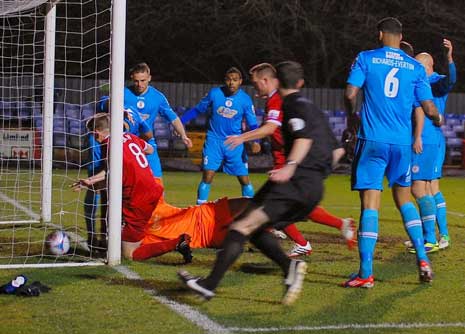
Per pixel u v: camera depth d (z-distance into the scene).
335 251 17.80
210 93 22.77
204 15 62.22
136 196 15.62
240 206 16.14
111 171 15.29
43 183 21.83
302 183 11.20
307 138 11.19
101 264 15.44
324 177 11.54
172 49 64.75
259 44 63.38
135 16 62.06
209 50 64.56
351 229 15.02
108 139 15.57
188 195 31.86
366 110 13.73
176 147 51.59
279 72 11.57
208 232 16.12
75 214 22.77
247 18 63.09
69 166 47.22
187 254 15.57
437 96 17.70
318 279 14.50
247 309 12.03
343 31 62.94
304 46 65.25
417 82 14.06
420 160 17.50
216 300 12.59
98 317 11.36
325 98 58.03
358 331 10.89
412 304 12.62
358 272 14.30
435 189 18.89
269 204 11.12
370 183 13.67
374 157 13.66
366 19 62.84
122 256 15.99
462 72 64.50
